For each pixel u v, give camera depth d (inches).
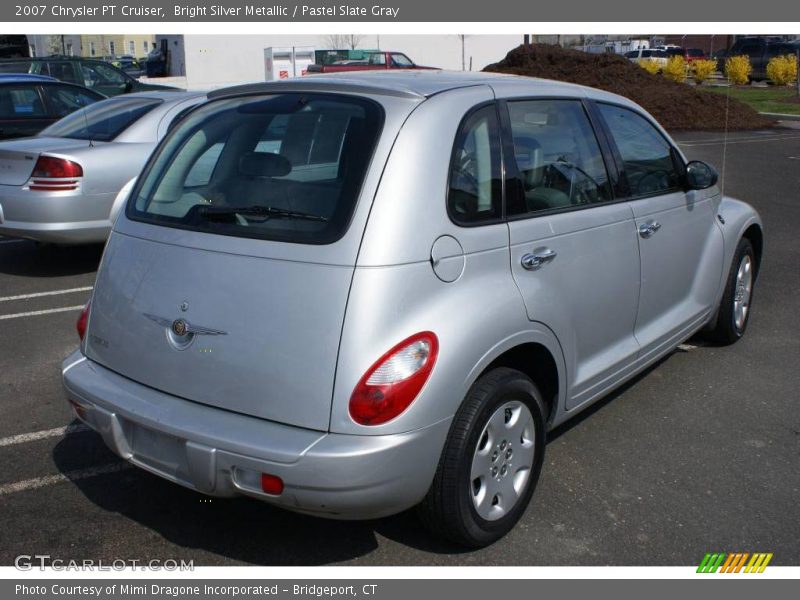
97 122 314.2
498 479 131.0
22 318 254.8
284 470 108.6
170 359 122.3
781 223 395.5
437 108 126.3
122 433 125.0
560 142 150.9
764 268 316.2
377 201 115.6
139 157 297.4
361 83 132.6
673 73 1131.9
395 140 120.3
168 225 131.0
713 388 199.8
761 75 1438.2
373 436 109.8
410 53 1555.1
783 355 222.5
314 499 109.7
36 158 283.0
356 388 109.7
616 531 138.3
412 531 138.5
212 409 118.4
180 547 134.3
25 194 284.4
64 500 147.9
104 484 153.7
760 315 258.1
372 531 138.4
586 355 153.6
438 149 122.8
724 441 171.8
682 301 193.3
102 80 686.5
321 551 133.3
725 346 229.3
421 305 115.2
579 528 139.0
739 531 138.6
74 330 243.4
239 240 121.3
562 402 146.5
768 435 174.7
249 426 113.9
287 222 119.7
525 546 134.1
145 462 123.9
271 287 115.7
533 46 1066.1
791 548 134.2
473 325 119.1
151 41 3075.8
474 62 1599.4
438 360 114.1
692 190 192.4
